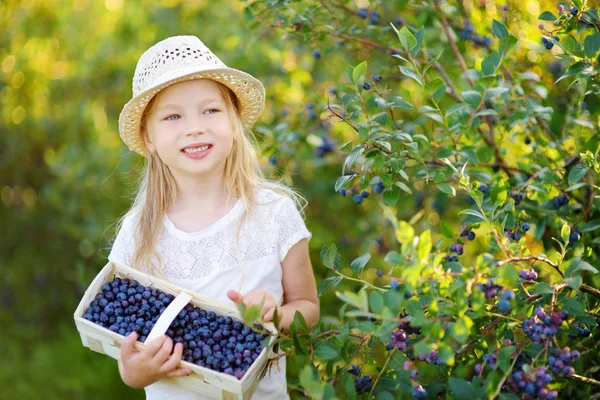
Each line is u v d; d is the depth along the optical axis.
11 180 4.86
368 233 3.27
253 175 2.12
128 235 2.09
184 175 2.05
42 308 4.63
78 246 4.63
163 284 1.79
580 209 2.16
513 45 1.96
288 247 2.02
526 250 1.67
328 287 1.77
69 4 4.58
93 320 1.74
